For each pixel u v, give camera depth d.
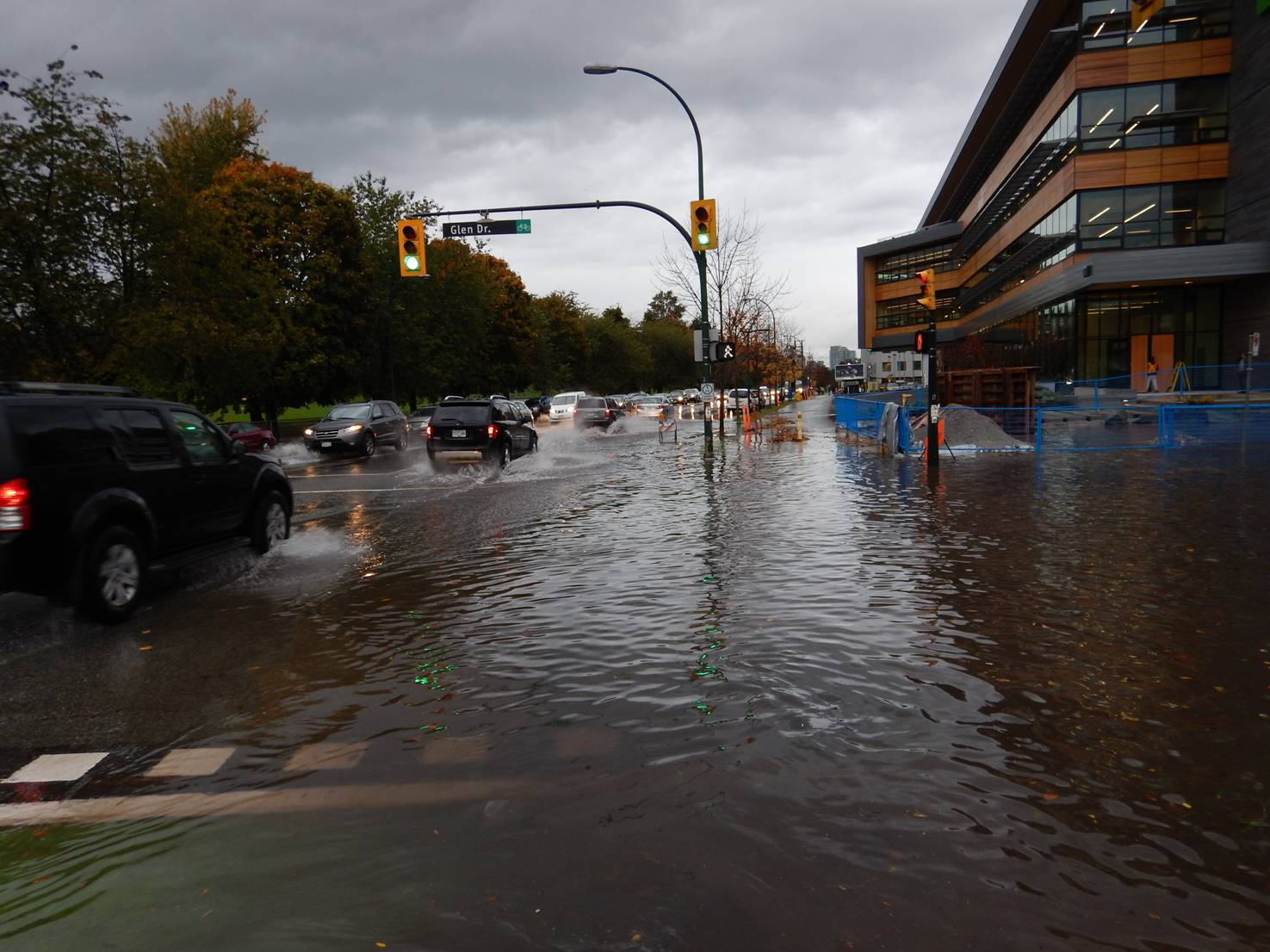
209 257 26.23
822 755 3.66
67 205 20.09
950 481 14.03
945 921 2.47
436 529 10.73
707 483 14.92
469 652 5.38
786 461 18.78
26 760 3.90
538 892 2.67
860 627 5.62
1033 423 24.66
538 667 5.02
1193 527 9.14
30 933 2.52
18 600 6.96
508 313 60.28
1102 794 3.27
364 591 7.28
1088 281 36.84
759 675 4.74
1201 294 38.59
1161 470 15.03
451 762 3.71
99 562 6.28
